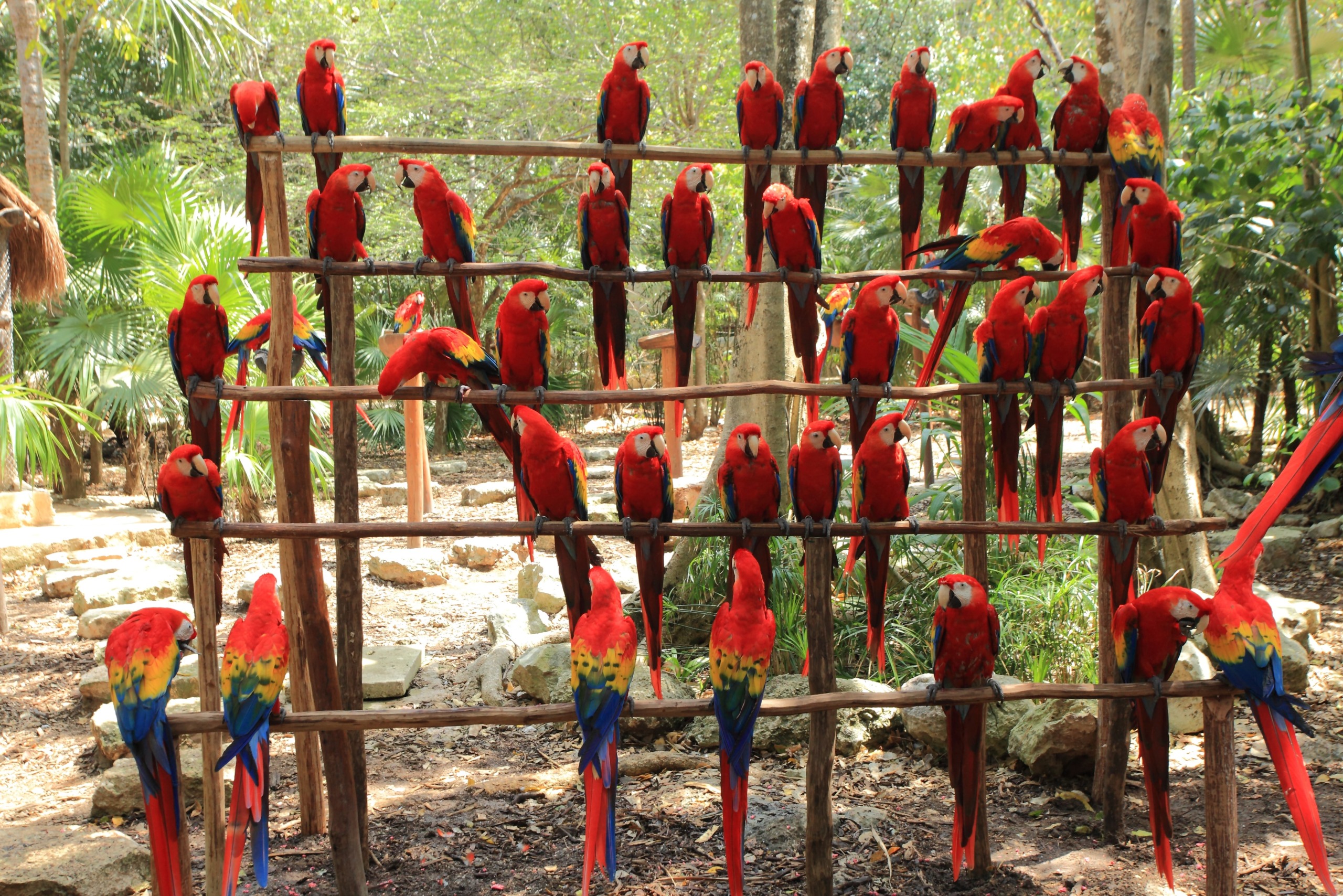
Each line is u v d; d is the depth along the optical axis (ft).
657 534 9.31
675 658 17.25
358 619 11.32
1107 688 9.36
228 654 8.58
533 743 15.31
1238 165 22.74
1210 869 9.58
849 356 9.86
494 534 9.27
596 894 10.76
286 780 14.17
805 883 10.62
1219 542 22.88
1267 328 24.53
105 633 20.83
